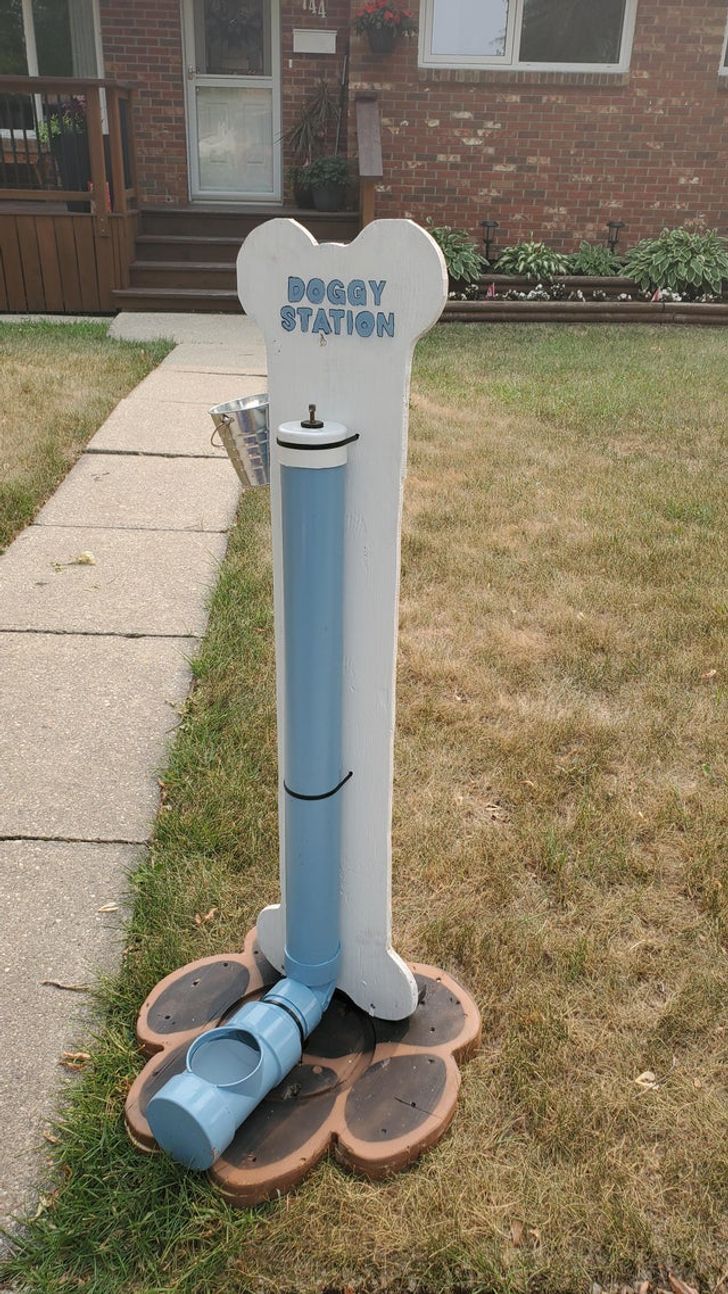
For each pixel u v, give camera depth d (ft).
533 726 9.68
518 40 31.19
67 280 29.50
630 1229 5.22
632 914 7.43
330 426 5.00
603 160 32.45
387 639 5.34
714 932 7.24
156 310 29.86
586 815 8.38
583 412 20.63
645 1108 5.88
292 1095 5.79
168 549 13.61
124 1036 6.24
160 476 16.21
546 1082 6.01
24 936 6.97
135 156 32.19
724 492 16.21
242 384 21.48
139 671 10.50
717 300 32.63
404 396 4.88
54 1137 5.63
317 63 32.71
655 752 9.39
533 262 31.89
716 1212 5.35
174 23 31.89
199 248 31.04
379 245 4.69
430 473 16.80
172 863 7.68
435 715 9.80
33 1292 4.93
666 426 19.89
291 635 5.27
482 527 14.56
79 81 27.14
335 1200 5.33
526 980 6.80
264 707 9.81
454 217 33.04
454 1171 5.51
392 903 7.48
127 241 29.96
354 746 5.65
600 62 31.58
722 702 10.20
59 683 10.21
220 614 11.66
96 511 14.83
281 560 5.56
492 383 22.91
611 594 12.53
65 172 29.55
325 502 4.96
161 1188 5.34
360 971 6.21
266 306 5.12
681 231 32.55
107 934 7.03
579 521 14.90
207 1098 5.21
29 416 18.17
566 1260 5.10
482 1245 5.15
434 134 31.99
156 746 9.20
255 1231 5.17
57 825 8.09
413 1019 6.32
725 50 31.73
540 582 12.82
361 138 29.66
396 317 4.76
